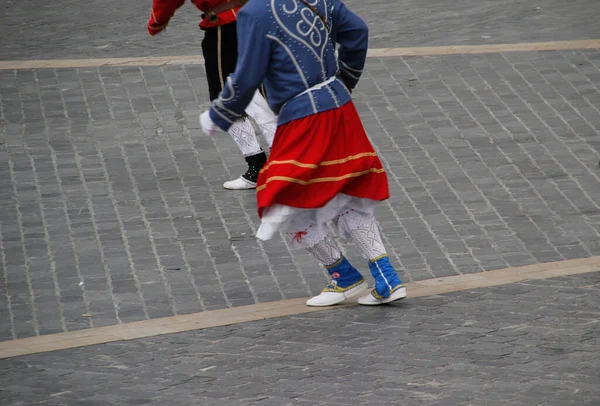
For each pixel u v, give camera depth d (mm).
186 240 18578
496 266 17609
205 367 13820
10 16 32438
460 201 20109
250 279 17188
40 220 19266
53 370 13789
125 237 18641
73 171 21422
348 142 14859
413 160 21938
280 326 15336
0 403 12617
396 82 26203
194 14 32625
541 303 15961
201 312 15961
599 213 19609
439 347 14352
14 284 16891
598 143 22734
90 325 15500
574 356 13930
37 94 25484
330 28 14773
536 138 23000
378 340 14672
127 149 22547
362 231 15570
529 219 19375
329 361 13961
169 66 27453
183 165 21828
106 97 25359
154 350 14477
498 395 12672
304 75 14562
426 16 32000
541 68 27031
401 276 17250
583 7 32562
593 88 25781
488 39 29484
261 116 19766
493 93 25484
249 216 19578
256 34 14281
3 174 21188
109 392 12977
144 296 16516
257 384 13180
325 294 16062
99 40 29953
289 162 14609
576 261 17734
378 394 12781
